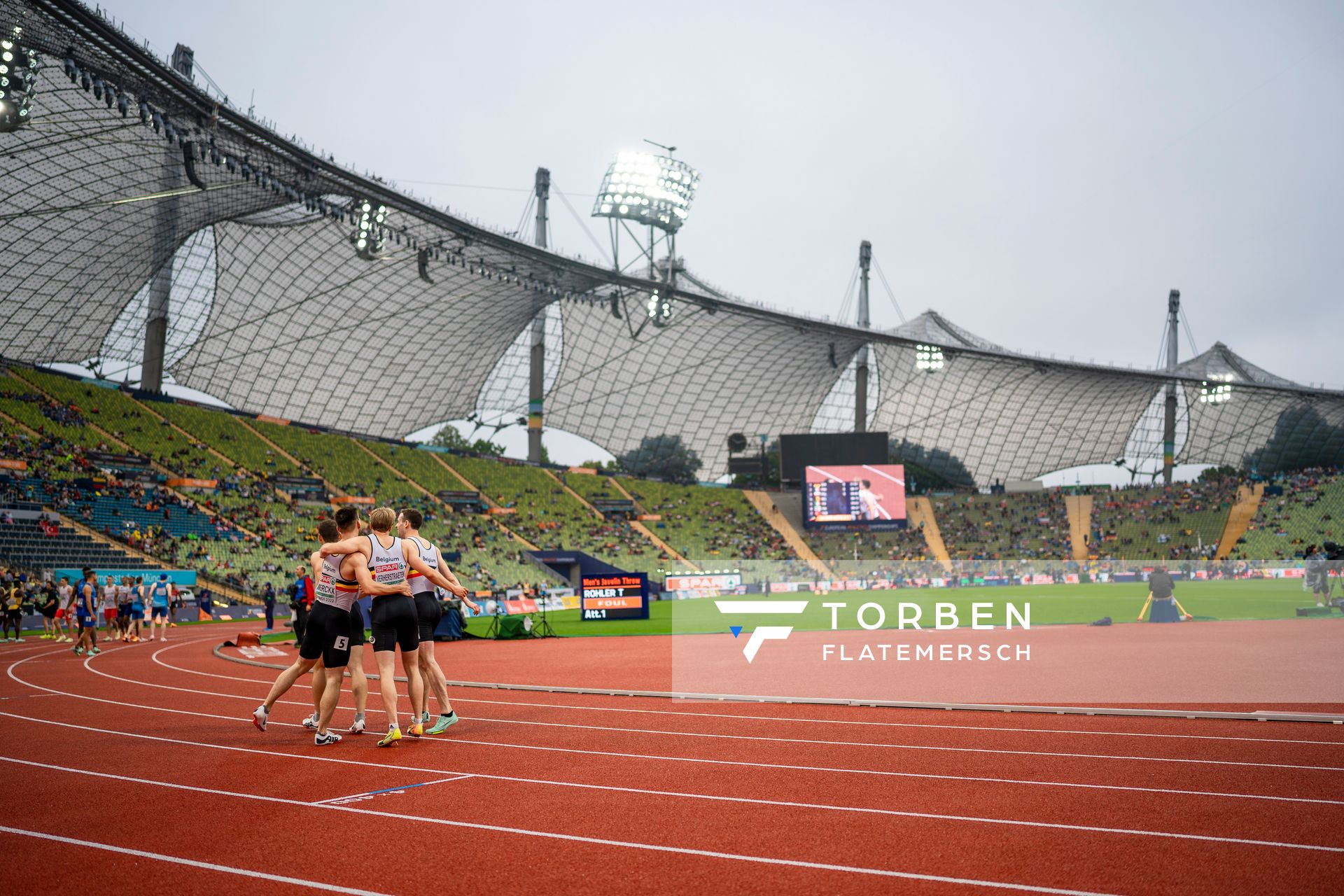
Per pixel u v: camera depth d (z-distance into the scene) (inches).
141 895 174.4
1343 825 212.4
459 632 968.9
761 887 175.6
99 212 1733.5
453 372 2979.8
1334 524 2723.9
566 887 176.9
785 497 3265.3
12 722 399.2
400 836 211.9
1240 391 3425.2
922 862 188.7
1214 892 168.7
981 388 3444.9
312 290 2332.7
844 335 2915.8
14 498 1616.6
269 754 314.5
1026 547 2960.1
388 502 2417.6
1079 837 205.0
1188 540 2864.2
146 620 1371.8
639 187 2333.9
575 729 365.1
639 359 3198.8
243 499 2091.5
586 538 2664.9
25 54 1027.9
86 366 2349.9
